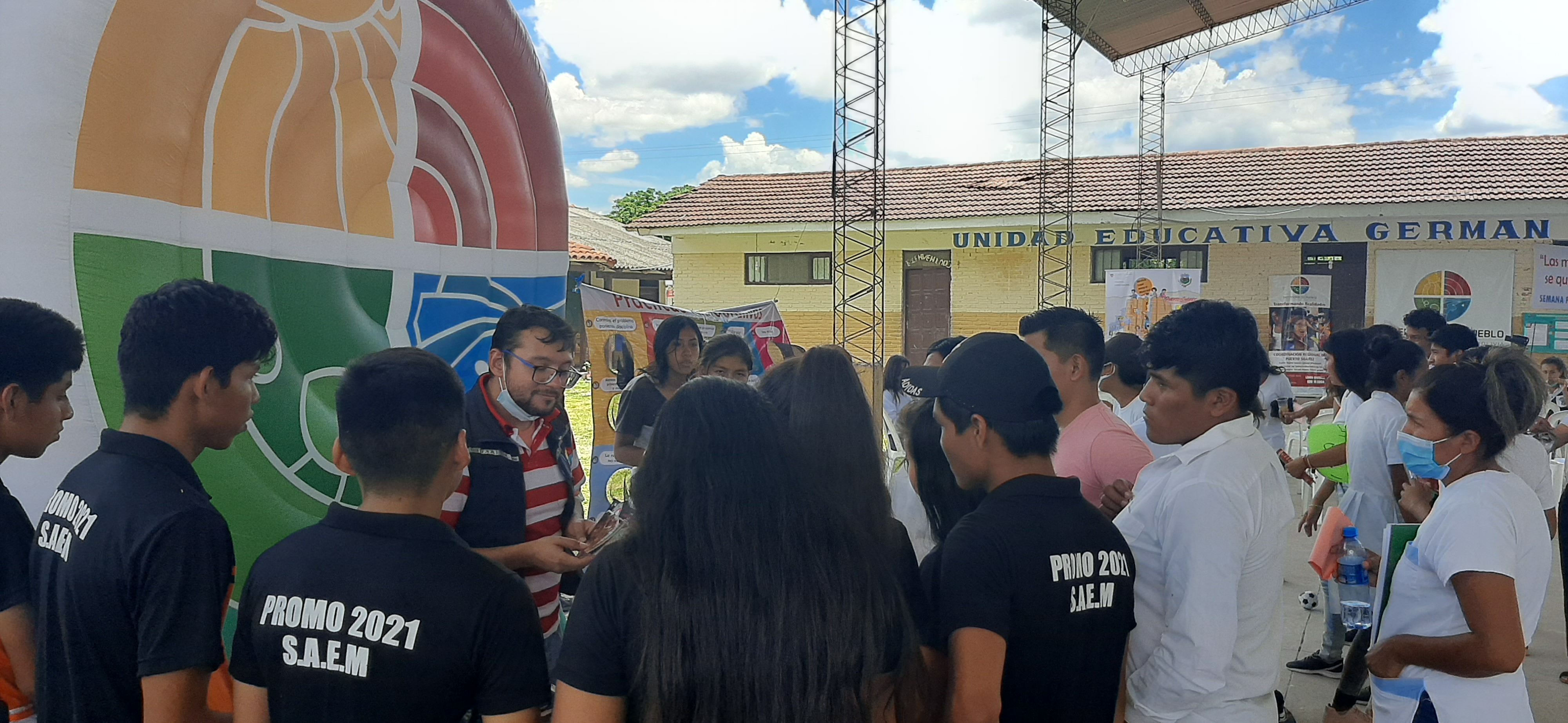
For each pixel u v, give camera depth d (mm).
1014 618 1701
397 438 1541
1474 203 14516
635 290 24844
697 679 1329
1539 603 2107
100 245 2309
